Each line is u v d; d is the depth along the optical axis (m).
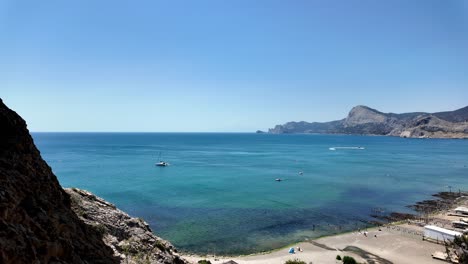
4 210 10.41
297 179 106.44
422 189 90.94
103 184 91.75
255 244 48.06
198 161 160.25
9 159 13.67
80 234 15.49
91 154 187.00
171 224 56.31
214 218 60.38
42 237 11.72
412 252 44.69
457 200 77.81
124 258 18.48
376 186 94.69
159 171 120.88
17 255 9.58
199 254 43.97
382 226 57.12
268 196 79.69
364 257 43.00
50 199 15.05
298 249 46.03
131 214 61.66
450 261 41.00
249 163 154.25
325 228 56.12
